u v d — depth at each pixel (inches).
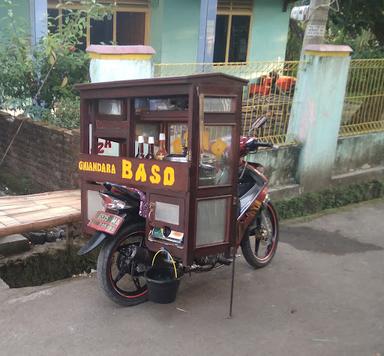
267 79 230.8
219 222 139.3
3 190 256.1
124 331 129.9
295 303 148.4
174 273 138.8
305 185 249.9
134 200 139.8
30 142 244.2
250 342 126.7
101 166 147.5
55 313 137.6
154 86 130.7
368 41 387.5
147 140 148.6
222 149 135.7
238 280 162.6
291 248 193.5
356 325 136.9
